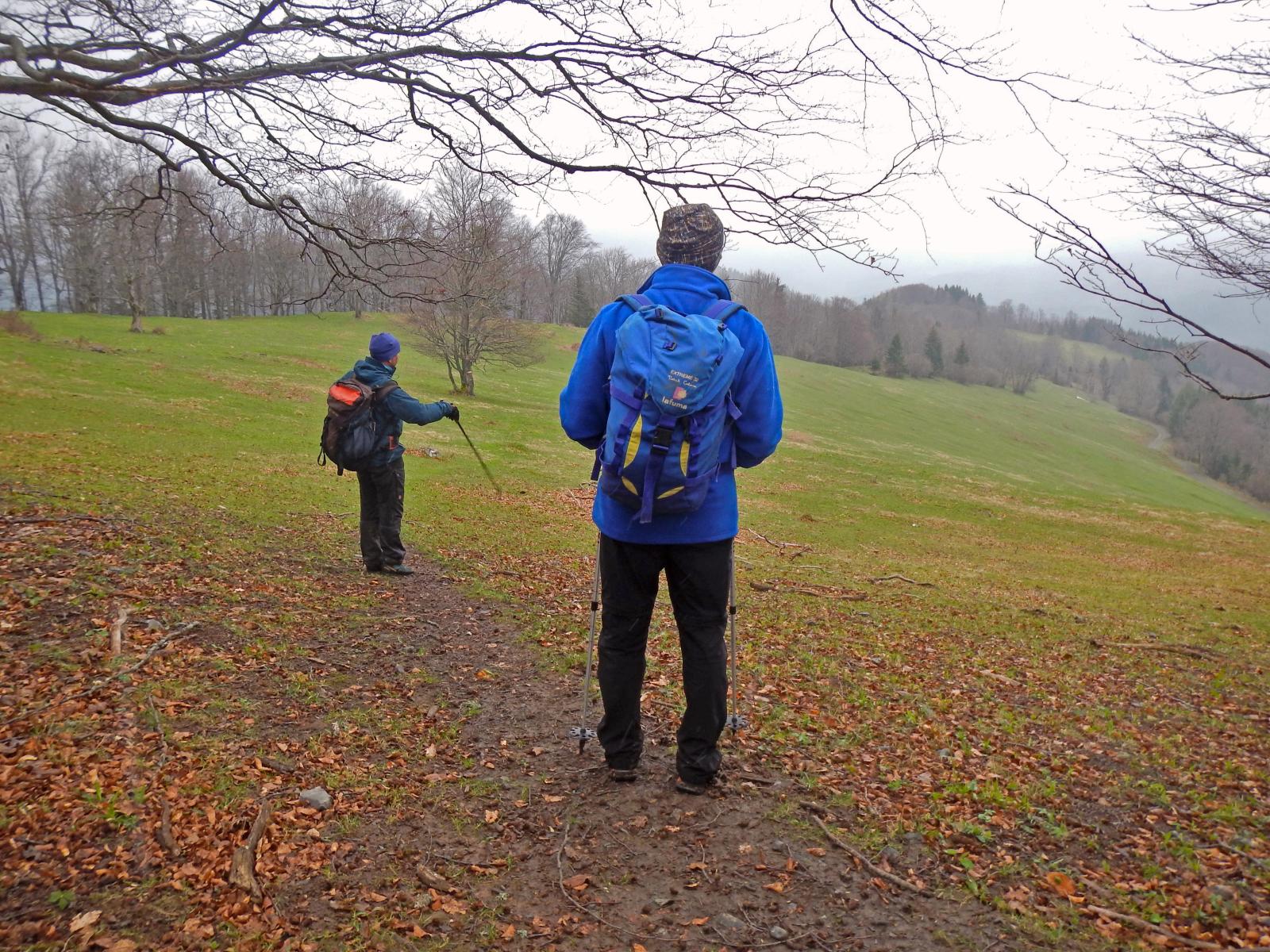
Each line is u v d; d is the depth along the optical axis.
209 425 23.39
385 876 2.82
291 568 6.92
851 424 67.50
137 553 6.20
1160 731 5.51
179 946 2.37
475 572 8.32
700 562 3.24
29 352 32.97
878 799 3.60
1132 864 3.24
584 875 2.90
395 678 4.65
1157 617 13.73
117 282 40.56
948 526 28.80
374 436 7.02
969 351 119.12
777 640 7.04
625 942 2.57
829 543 21.53
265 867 2.76
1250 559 28.52
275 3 5.08
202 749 3.45
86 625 4.54
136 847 2.76
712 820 3.28
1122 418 111.19
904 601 11.60
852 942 2.59
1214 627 13.09
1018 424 90.69
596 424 3.33
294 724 3.87
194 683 4.07
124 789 3.06
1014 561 22.34
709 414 2.98
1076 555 25.92
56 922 2.39
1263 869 3.24
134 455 15.27
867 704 5.21
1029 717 5.46
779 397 3.27
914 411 84.19
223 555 6.81
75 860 2.66
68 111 5.34
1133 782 4.21
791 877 2.92
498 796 3.42
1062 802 3.80
